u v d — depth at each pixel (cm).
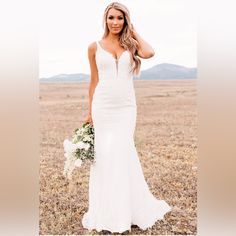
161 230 379
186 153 632
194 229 395
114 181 358
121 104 363
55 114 694
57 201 486
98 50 362
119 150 359
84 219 390
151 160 613
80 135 375
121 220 355
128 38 361
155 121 686
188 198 488
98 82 373
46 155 623
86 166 566
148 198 388
